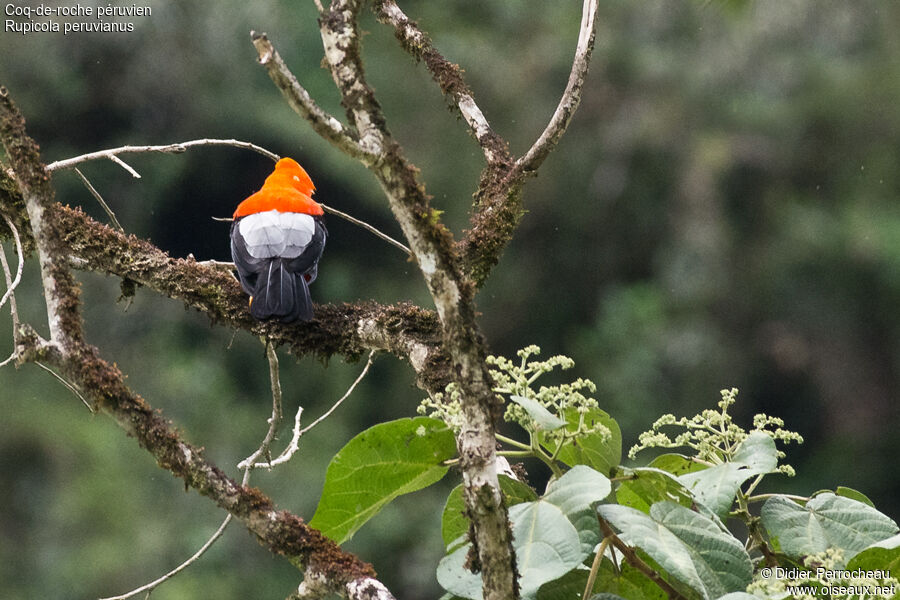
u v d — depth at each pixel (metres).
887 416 19.30
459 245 4.47
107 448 15.53
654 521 2.74
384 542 15.76
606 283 20.50
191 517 15.18
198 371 17.00
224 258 19.05
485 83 19.89
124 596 3.37
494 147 4.72
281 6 18.53
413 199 2.73
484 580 2.62
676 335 19.28
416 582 15.41
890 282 19.38
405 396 18.28
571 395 3.01
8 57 16.69
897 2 19.19
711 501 2.89
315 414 17.77
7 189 4.67
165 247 18.89
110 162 17.70
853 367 19.52
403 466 3.04
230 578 14.75
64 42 16.84
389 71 19.88
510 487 2.84
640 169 20.02
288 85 2.50
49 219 3.50
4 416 15.10
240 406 17.33
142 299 17.27
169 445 3.21
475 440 2.66
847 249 19.47
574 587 2.96
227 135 18.14
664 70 19.94
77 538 14.70
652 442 3.18
